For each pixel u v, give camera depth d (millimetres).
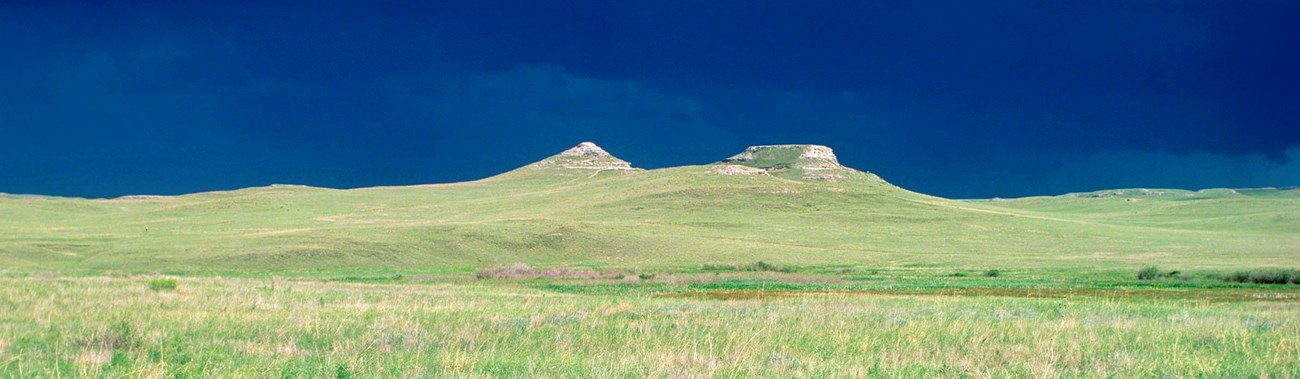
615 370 15484
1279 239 122812
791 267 77812
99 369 15367
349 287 42844
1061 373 15727
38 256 87062
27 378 15055
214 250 90625
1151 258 91688
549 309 28484
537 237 110250
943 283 54750
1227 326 23031
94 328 21047
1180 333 21250
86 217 167250
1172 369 15977
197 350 18141
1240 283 54688
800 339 20016
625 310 27672
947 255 103000
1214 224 159625
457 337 20031
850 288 49750
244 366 16016
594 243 109500
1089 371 15984
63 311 25250
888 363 16625
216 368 15930
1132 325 23188
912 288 49719
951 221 147125
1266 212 175625
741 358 16781
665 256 102875
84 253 92125
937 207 166375
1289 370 15953
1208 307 33781
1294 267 69500
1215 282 55500
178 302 28359
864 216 152000
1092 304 34094
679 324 22969
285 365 16234
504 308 28766
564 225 119625
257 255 86750
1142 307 32188
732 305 31531
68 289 32844
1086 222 162750
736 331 21141
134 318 23516
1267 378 15180
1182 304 36781
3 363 15805
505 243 106562
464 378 14875
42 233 119812
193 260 84188
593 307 29734
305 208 184375
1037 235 130250
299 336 20484
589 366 15961
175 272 75812
